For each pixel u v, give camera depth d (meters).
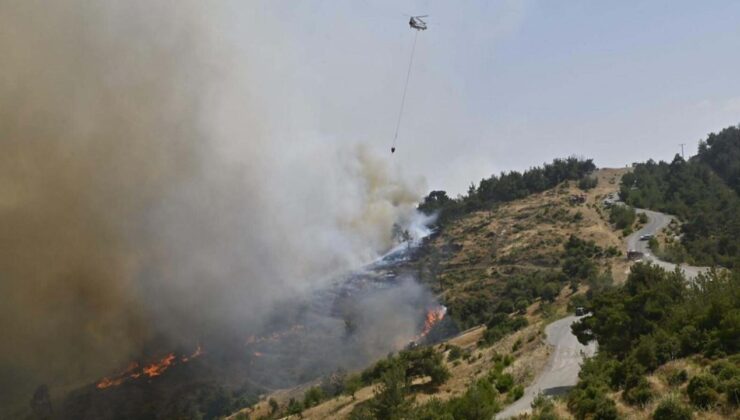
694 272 71.06
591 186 167.88
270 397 81.62
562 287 92.62
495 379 43.28
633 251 97.69
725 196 119.19
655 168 165.38
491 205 169.38
